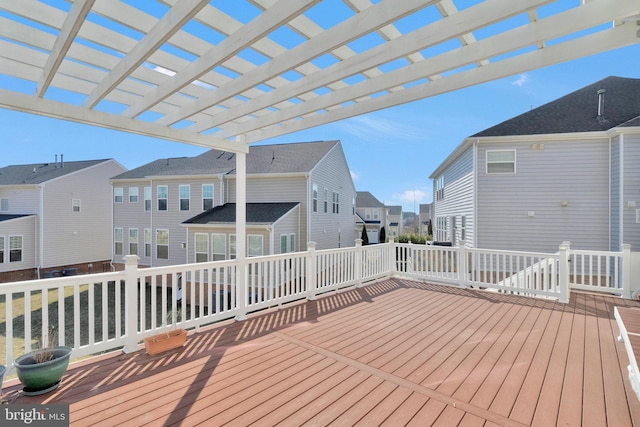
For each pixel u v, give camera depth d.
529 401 2.39
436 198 17.23
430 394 2.49
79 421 2.16
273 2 1.92
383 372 2.85
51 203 16.83
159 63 2.58
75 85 3.01
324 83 2.67
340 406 2.33
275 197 13.39
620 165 8.25
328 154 15.05
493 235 9.60
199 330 3.90
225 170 13.94
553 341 3.56
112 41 2.34
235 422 2.14
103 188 19.25
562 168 9.09
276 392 2.52
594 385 2.61
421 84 2.91
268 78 2.53
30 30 2.29
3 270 15.36
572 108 9.94
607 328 3.99
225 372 2.86
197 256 12.49
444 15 2.01
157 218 14.93
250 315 4.52
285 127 4.09
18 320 9.26
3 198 17.62
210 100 3.06
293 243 12.52
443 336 3.72
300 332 3.87
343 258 6.16
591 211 8.90
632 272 5.52
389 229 35.44
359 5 1.94
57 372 2.55
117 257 16.31
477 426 2.10
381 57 2.32
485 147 9.65
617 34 2.04
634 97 9.80
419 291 5.99
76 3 1.82
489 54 2.22
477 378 2.73
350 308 4.89
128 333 3.30
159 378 2.75
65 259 17.33
